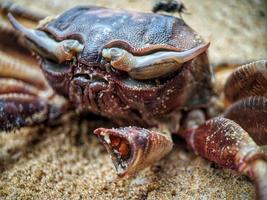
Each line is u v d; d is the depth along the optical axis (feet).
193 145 0.38
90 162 0.39
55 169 0.38
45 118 0.41
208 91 0.41
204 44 0.35
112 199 0.35
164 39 0.35
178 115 0.39
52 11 0.59
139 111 0.37
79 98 0.37
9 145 0.41
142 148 0.31
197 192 0.36
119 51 0.34
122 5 0.58
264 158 0.31
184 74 0.36
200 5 0.60
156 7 0.44
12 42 0.44
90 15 0.37
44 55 0.37
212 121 0.35
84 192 0.36
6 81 0.44
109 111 0.37
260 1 0.61
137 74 0.34
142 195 0.35
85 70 0.35
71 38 0.36
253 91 0.37
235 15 0.59
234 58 0.48
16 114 0.39
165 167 0.38
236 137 0.32
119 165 0.32
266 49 0.55
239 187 0.36
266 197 0.29
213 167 0.38
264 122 0.35
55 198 0.36
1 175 0.38
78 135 0.42
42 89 0.43
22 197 0.36
